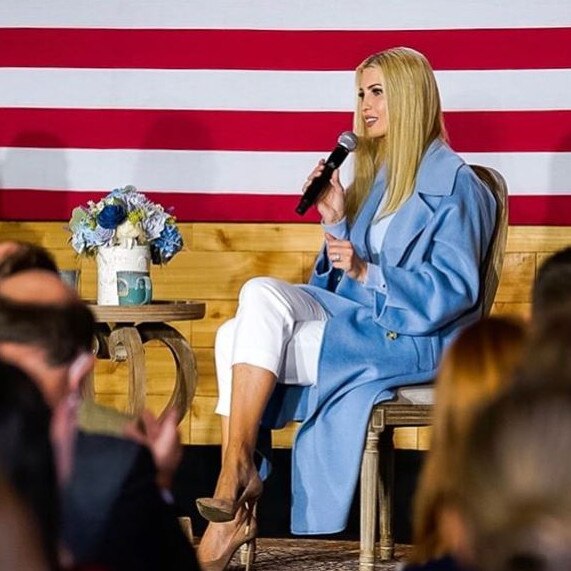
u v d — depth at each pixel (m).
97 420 3.31
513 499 1.56
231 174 7.89
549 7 7.65
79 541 2.89
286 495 7.75
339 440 5.85
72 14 7.91
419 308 5.90
